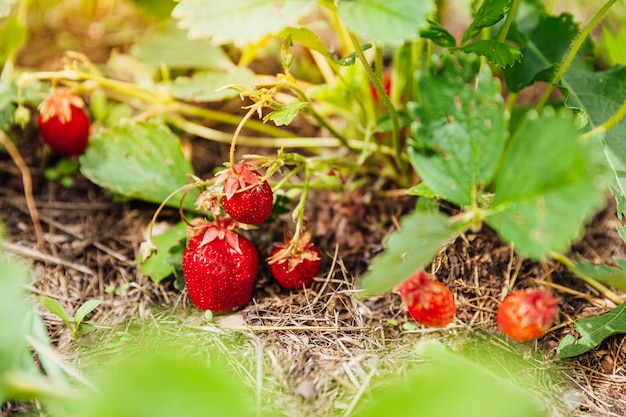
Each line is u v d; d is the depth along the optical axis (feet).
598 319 1.47
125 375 1.17
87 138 1.78
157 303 1.57
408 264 1.26
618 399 1.41
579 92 1.62
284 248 1.52
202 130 1.84
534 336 1.41
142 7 1.94
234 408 1.16
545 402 1.39
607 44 1.76
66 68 1.71
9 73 1.76
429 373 1.25
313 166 1.59
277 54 1.94
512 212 1.24
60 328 1.51
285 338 1.47
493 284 1.56
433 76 1.31
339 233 1.70
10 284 1.27
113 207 1.75
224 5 1.35
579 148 1.18
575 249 1.64
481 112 1.29
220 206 1.50
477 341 1.48
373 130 1.65
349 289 1.56
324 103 1.81
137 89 1.77
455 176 1.30
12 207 1.73
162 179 1.67
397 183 1.76
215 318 1.51
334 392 1.38
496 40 1.48
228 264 1.48
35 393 1.27
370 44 1.49
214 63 1.79
